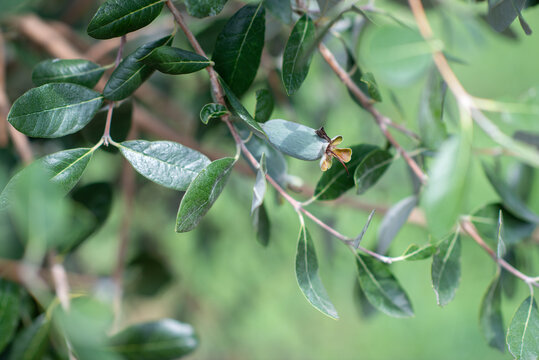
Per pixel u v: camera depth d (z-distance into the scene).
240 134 0.62
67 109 0.59
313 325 1.93
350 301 1.95
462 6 0.76
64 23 0.92
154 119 0.82
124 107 0.63
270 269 1.38
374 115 0.64
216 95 0.59
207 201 0.57
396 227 0.66
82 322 0.62
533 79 1.84
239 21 0.61
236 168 0.79
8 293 0.62
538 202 0.67
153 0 0.58
